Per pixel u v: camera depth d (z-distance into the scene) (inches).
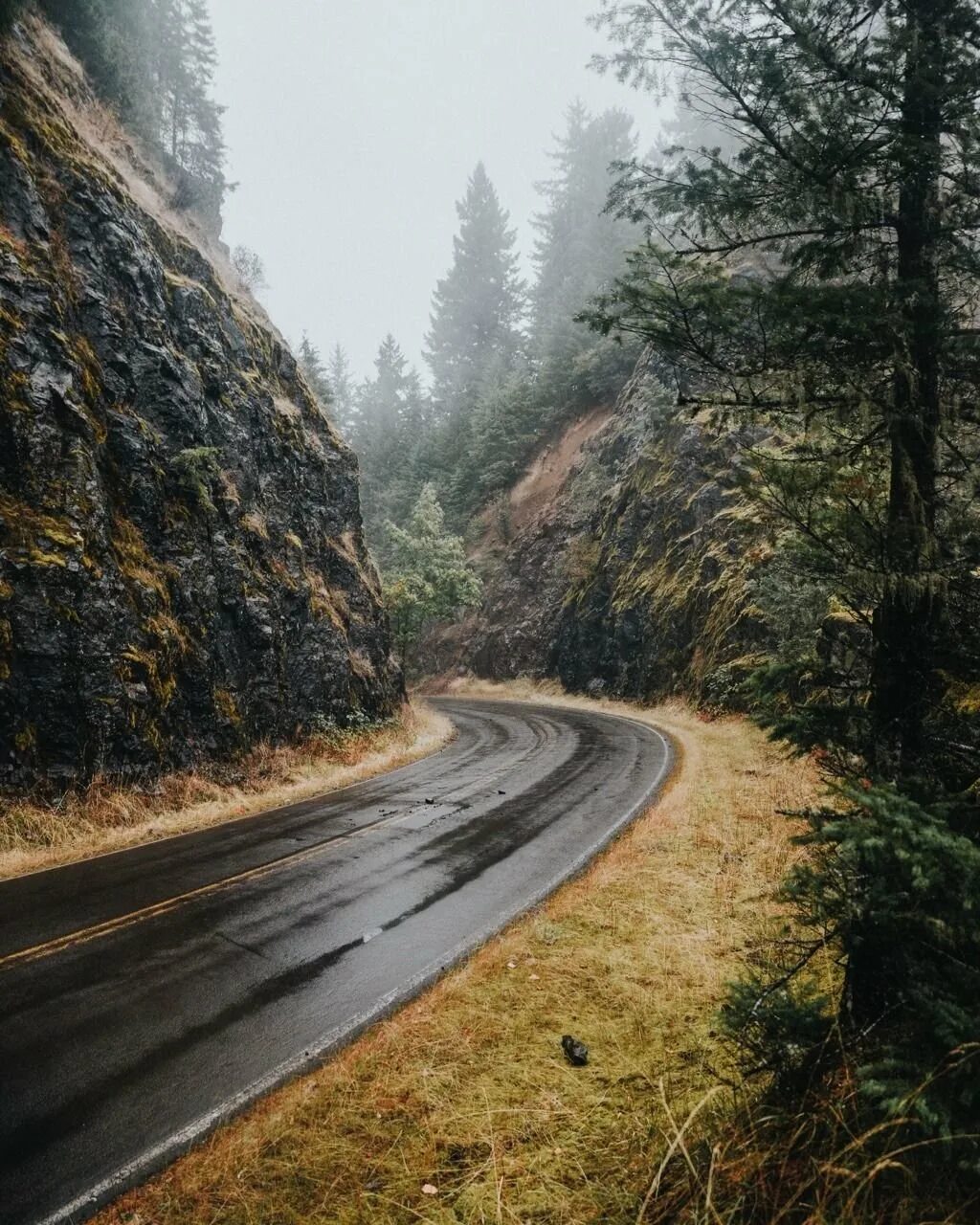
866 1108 117.3
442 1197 146.0
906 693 143.9
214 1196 150.1
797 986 156.0
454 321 2893.7
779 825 390.6
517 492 2080.5
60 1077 190.2
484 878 347.6
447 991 233.6
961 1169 105.6
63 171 568.7
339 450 991.6
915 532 138.6
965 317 149.4
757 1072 145.3
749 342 160.4
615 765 654.5
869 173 156.6
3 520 440.8
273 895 327.9
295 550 765.3
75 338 522.9
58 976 247.3
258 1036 210.5
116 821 444.5
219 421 679.7
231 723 586.2
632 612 1288.1
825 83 151.4
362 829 450.9
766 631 909.2
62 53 734.5
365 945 273.4
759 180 162.1
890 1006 130.6
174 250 727.1
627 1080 179.8
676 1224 120.6
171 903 317.1
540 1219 136.2
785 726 148.0
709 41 151.5
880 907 117.4
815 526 148.3
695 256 171.3
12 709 422.6
